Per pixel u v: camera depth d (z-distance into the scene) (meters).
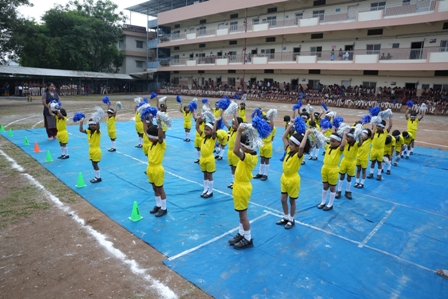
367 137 8.47
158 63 51.06
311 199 7.81
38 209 6.72
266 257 5.11
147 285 4.35
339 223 6.47
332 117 10.80
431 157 12.52
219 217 6.55
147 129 6.49
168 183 8.59
